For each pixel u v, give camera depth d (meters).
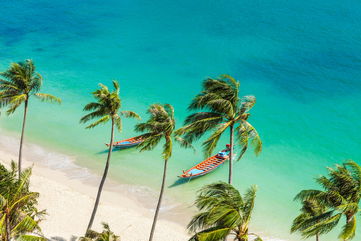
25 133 48.00
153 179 40.12
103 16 92.06
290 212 35.22
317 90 57.22
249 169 41.38
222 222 18.36
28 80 32.47
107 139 47.09
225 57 69.00
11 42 77.19
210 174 40.75
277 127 48.66
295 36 75.62
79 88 59.81
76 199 35.72
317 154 43.28
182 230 32.94
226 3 98.31
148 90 58.97
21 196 20.09
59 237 29.45
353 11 86.75
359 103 53.31
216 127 25.86
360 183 20.09
